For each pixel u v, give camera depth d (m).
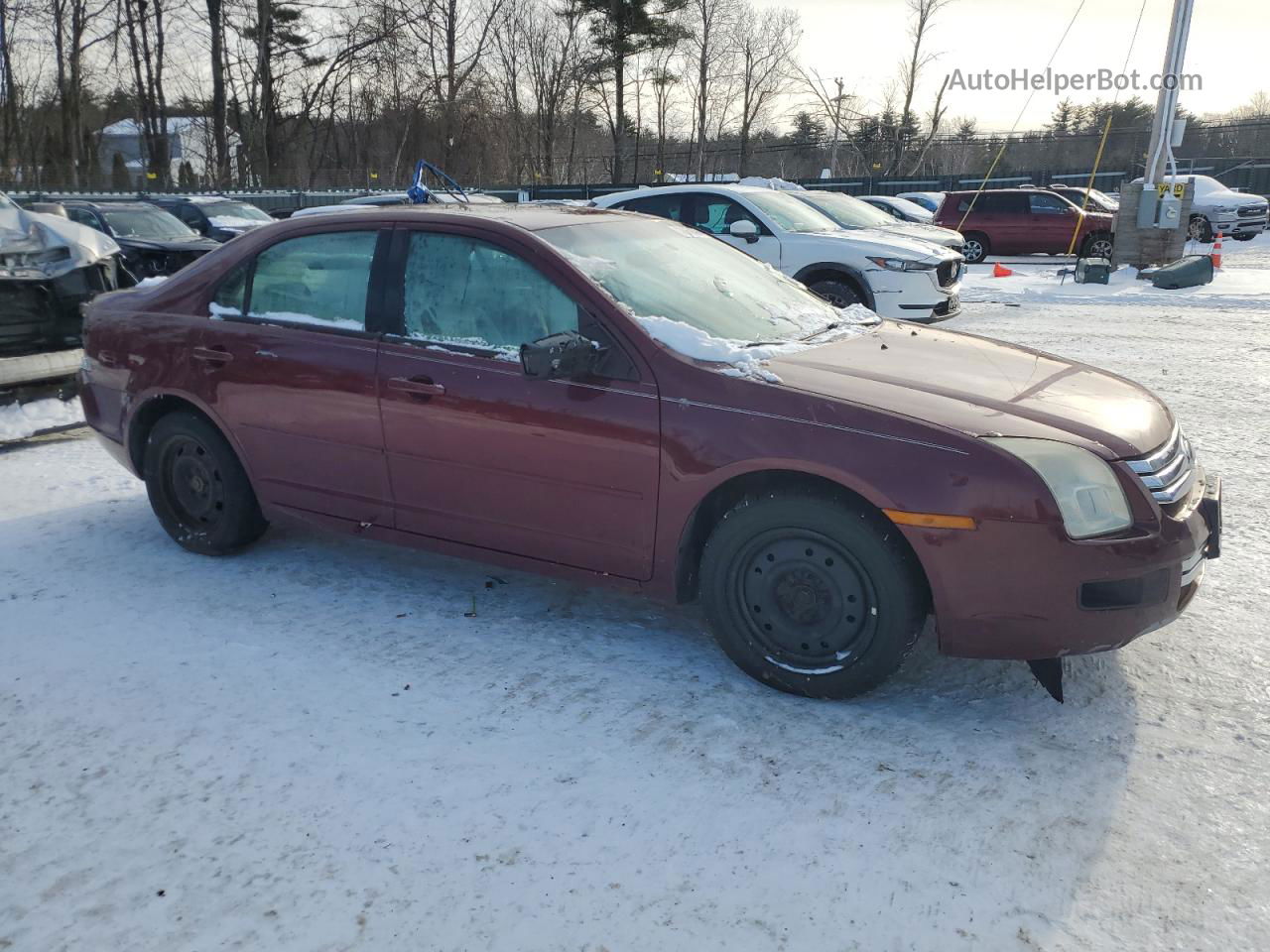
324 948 2.21
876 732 3.04
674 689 3.31
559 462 3.42
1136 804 2.68
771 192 11.25
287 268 4.09
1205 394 7.71
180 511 4.52
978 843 2.53
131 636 3.72
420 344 3.70
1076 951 2.18
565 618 3.87
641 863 2.47
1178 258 17.19
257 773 2.85
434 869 2.45
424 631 3.76
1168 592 2.96
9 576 4.27
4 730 3.09
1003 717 3.13
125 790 2.78
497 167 43.38
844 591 3.07
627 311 3.40
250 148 42.28
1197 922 2.25
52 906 2.35
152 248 13.79
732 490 3.27
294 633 3.74
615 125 50.34
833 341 3.77
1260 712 3.14
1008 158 46.78
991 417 3.02
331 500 4.01
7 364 6.39
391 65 41.62
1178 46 16.33
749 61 54.31
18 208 7.07
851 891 2.37
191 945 2.22
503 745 2.98
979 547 2.87
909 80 53.75
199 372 4.19
